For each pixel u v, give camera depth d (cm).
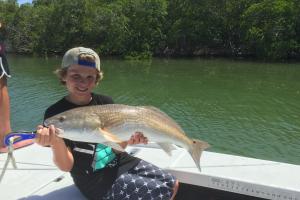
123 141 296
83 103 322
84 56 307
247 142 1370
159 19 5256
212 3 4972
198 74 3350
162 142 312
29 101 2064
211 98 2275
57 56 5631
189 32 5084
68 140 308
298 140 1384
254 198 345
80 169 314
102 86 2728
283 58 4484
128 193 308
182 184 368
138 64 4312
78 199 328
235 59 4650
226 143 1360
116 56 5350
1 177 322
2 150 433
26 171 383
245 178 359
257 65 4000
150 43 5247
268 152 1259
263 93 2420
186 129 1562
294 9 4441
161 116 310
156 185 311
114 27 5241
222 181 346
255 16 4647
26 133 320
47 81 2839
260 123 1647
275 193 327
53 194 337
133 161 326
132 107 300
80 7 5581
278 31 4475
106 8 5372
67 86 317
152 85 2773
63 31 5681
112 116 288
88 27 5391
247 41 4738
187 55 5234
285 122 1659
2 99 433
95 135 279
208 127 1587
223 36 5109
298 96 2305
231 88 2630
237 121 1688
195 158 319
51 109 322
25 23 6181
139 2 5216
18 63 4525
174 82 2916
